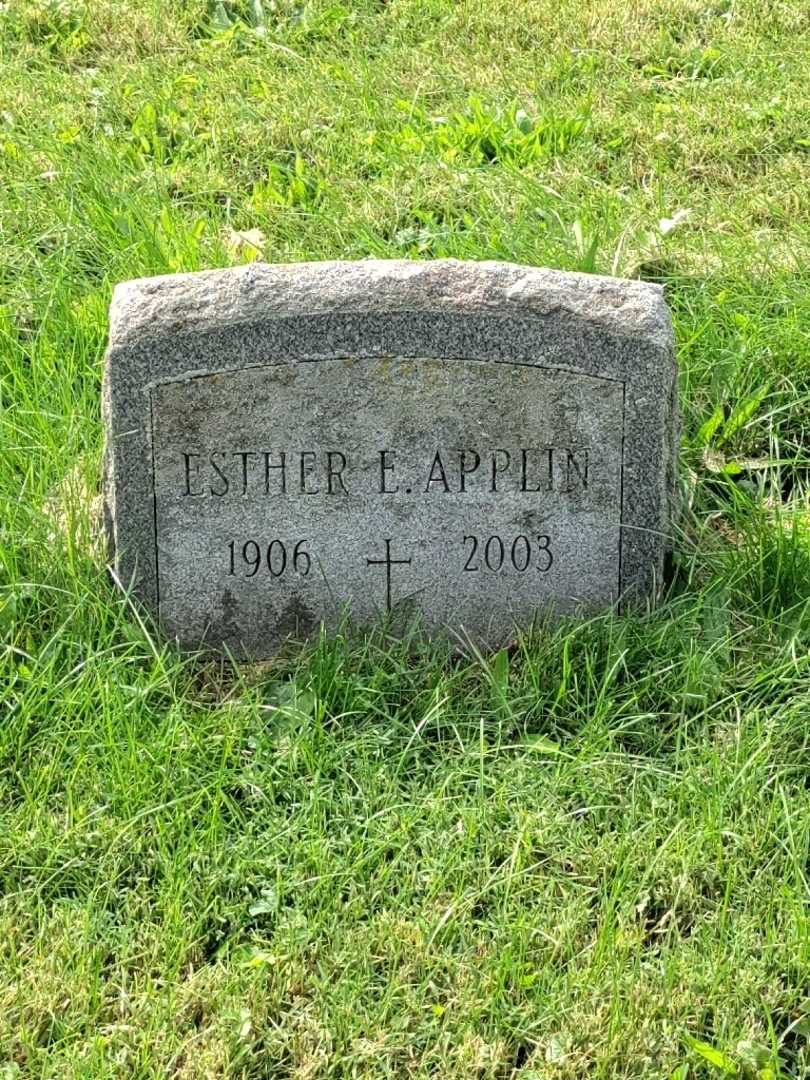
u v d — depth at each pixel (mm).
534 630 2057
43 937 1737
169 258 2535
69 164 2779
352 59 3229
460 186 2766
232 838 1829
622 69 3197
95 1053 1637
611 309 1979
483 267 1978
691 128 2977
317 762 1883
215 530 2023
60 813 1843
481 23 3338
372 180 2848
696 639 2021
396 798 1863
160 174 2814
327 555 2033
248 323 1957
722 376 2375
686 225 2707
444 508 2021
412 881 1786
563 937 1731
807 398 2336
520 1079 1638
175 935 1737
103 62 3254
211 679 2025
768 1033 1667
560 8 3393
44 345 2383
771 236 2684
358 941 1735
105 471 2031
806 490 2283
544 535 2035
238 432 1992
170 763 1878
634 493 2025
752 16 3342
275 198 2773
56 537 2084
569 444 2006
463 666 2043
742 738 1906
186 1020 1680
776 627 2053
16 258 2588
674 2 3379
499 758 1899
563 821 1833
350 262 1981
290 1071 1646
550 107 3027
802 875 1775
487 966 1708
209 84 3143
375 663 2004
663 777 1877
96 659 1966
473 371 1979
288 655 2047
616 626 2020
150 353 1963
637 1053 1647
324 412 1988
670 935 1749
